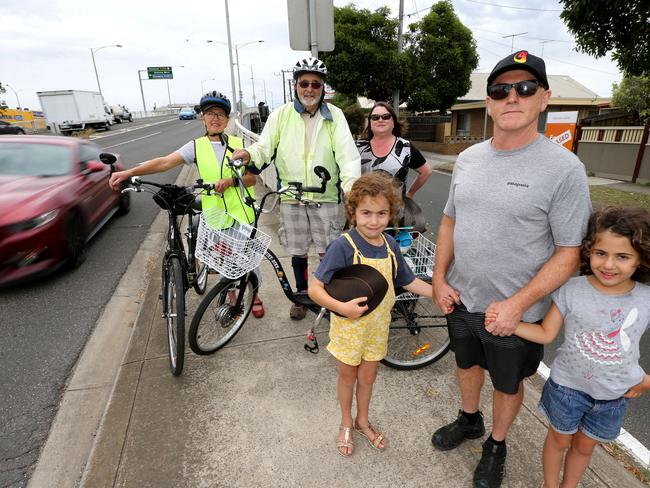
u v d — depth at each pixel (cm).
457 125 2308
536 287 150
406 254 287
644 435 222
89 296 382
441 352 271
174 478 191
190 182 845
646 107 1582
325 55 1750
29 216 378
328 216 293
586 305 149
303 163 280
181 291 250
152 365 272
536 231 151
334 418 226
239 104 2712
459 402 239
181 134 2389
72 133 2631
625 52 590
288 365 270
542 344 173
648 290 143
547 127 809
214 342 283
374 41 1788
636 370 147
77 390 256
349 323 186
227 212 277
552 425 164
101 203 529
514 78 146
